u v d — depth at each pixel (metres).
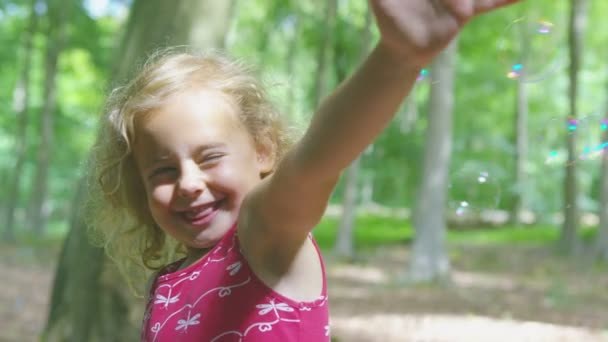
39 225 23.34
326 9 19.58
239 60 1.71
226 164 1.52
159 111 1.53
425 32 0.94
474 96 27.80
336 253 18.56
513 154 28.14
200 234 1.53
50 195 34.12
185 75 1.57
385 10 0.94
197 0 5.48
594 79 29.05
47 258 17.34
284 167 1.22
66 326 5.48
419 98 26.66
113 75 5.55
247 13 24.86
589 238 23.23
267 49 25.73
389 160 27.19
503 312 10.48
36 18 22.75
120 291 5.40
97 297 5.40
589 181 28.88
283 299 1.40
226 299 1.43
